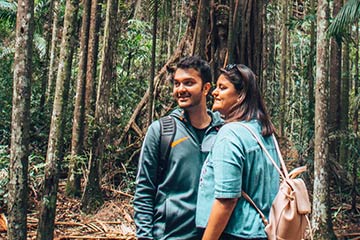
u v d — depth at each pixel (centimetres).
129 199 817
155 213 254
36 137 978
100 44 1056
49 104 1038
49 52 1173
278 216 219
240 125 229
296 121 1470
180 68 255
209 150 252
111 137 893
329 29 675
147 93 957
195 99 253
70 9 474
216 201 219
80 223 687
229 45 824
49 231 470
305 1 1385
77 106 807
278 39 1723
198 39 862
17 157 370
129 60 1145
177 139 252
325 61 653
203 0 838
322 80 652
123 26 1136
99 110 777
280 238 219
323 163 654
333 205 905
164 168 254
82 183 848
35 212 688
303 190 224
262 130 235
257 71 872
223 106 242
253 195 226
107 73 779
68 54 476
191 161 251
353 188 880
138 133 927
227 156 220
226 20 871
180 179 250
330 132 1028
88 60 859
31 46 372
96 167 764
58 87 475
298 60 1709
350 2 669
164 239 248
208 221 222
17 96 368
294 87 1582
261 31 884
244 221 222
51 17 1184
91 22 864
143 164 254
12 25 1130
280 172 230
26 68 369
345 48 1104
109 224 699
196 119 257
